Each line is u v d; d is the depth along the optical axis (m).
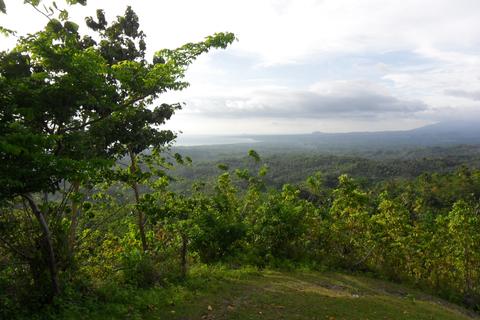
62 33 6.56
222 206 15.05
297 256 15.81
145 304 7.69
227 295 9.41
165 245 11.68
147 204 10.97
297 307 8.99
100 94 6.83
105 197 12.64
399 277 16.42
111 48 10.94
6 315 6.12
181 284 9.77
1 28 6.12
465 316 12.87
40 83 6.42
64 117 6.56
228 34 7.11
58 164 5.51
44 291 6.86
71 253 7.83
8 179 5.04
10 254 7.20
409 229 17.42
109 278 8.89
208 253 14.09
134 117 9.57
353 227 16.80
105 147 9.29
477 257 15.95
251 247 15.66
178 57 7.04
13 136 5.00
